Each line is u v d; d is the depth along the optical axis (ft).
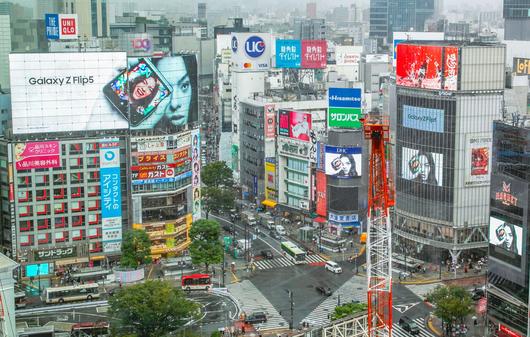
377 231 490.08
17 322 654.12
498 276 618.44
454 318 621.31
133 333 599.57
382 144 476.95
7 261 561.43
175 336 604.49
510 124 612.70
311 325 640.99
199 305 646.74
